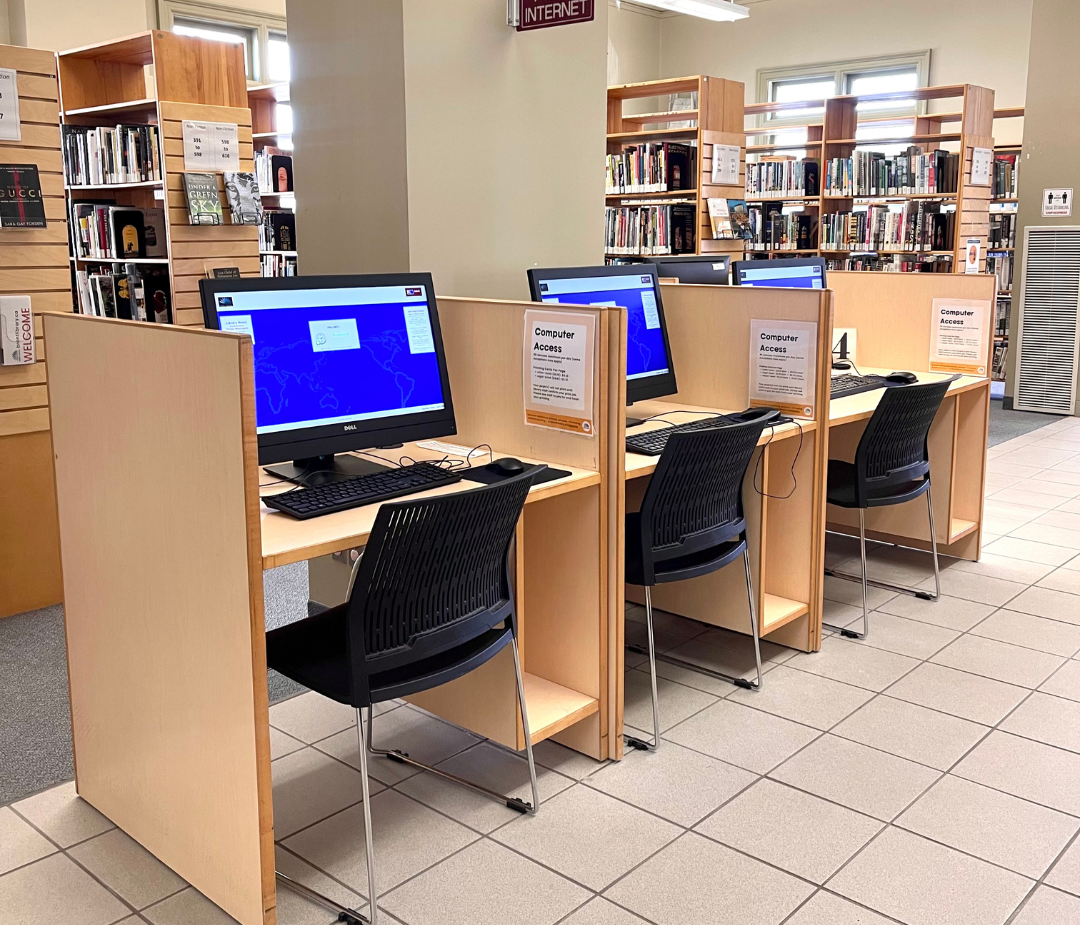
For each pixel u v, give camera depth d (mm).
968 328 3803
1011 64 9758
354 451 2527
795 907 1903
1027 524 4441
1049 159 6906
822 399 2930
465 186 3150
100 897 1953
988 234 7711
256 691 1732
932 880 1979
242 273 5531
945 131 10477
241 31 8875
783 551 3115
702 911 1895
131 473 1925
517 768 2441
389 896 1948
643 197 7082
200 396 1710
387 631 1863
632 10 11648
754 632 2818
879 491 3299
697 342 3152
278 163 6883
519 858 2070
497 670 2301
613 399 2303
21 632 3338
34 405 3438
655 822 2195
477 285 3240
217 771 1848
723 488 2592
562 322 2344
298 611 3520
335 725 2674
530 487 2088
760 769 2412
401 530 1764
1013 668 2975
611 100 7039
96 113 5805
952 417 3688
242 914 1852
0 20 6910
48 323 2104
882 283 4020
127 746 2102
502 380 2512
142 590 1961
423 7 2936
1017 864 2029
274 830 2178
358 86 3059
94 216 5723
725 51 11617
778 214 8055
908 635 3236
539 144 3367
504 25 3186
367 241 3137
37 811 2270
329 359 2260
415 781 2389
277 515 1991
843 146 7922
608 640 2428
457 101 3080
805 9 10977
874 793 2299
